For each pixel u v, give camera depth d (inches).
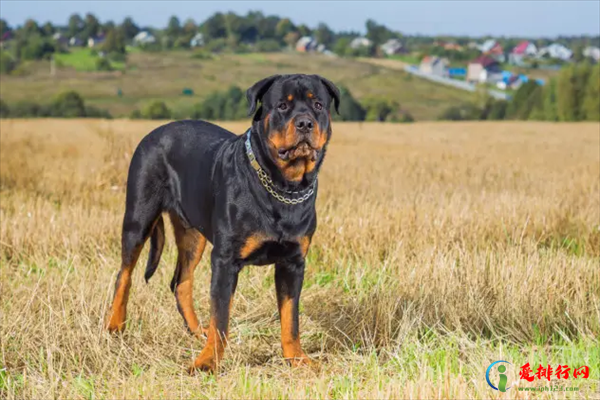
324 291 264.7
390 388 163.9
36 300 229.1
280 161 180.4
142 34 5979.3
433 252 276.7
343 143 1013.2
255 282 265.7
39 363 191.8
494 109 2903.5
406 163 683.4
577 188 480.1
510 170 629.0
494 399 161.0
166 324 221.8
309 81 183.3
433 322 223.5
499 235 335.3
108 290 231.5
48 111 2792.8
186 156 213.9
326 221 334.0
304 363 194.2
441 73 4970.5
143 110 2714.1
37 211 361.1
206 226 204.4
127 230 222.8
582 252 325.7
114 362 192.9
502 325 222.2
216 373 185.9
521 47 6441.9
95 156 691.4
